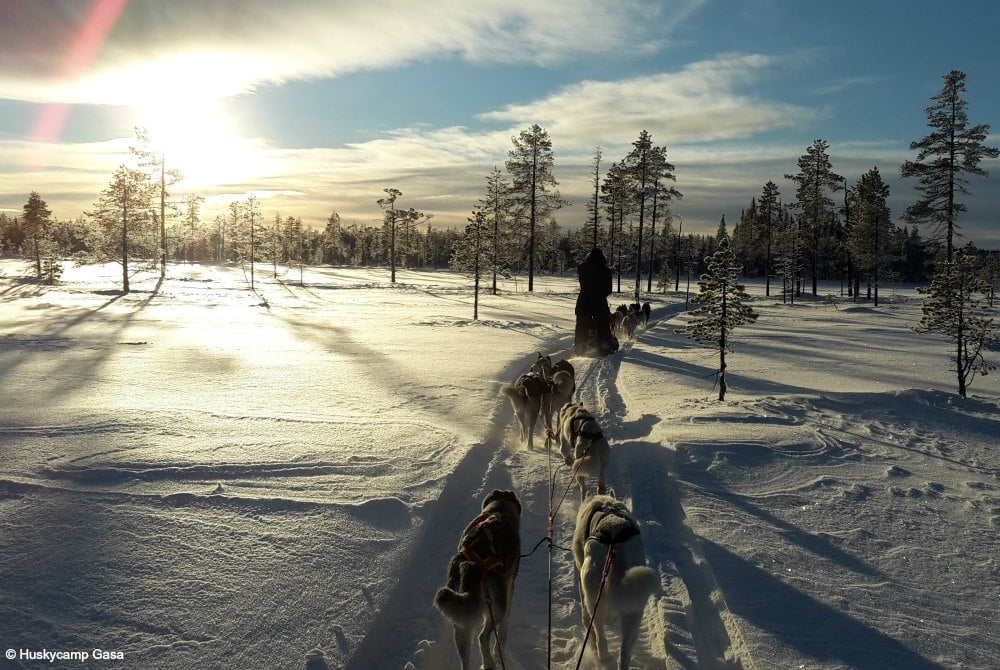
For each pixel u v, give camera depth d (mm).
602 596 4145
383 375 15594
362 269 107625
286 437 9336
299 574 5312
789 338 28047
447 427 10359
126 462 7781
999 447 10094
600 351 21719
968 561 5961
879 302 56438
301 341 22984
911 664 4316
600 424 11250
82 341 21750
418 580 5629
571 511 7352
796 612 4969
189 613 4648
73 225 115625
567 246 118500
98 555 5430
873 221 60156
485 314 35781
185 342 22094
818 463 8953
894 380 16844
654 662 4488
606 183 58750
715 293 13727
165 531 5980
